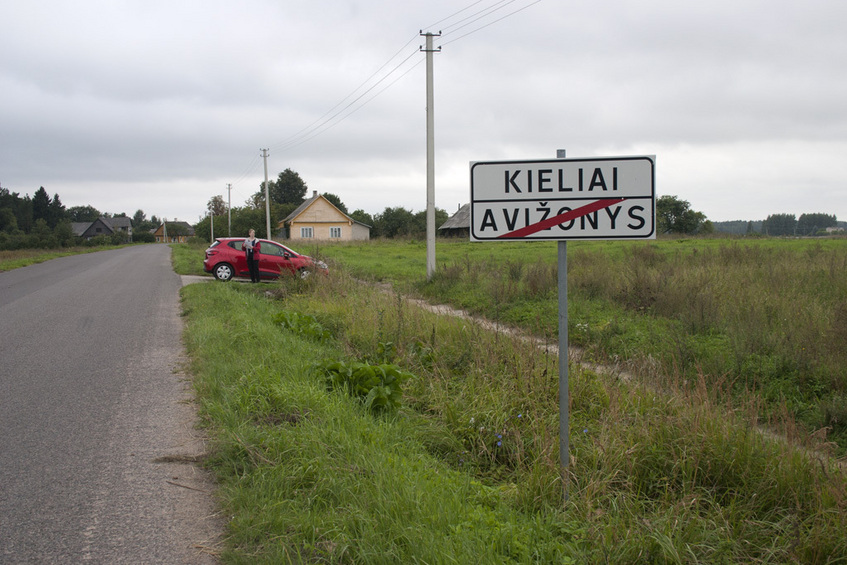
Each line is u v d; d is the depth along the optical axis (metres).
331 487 3.37
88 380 6.39
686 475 3.72
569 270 15.54
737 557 2.94
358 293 12.49
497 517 3.17
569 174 3.20
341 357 7.12
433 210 17.05
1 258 36.78
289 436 4.07
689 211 71.38
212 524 3.22
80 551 2.95
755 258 17.20
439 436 4.66
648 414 4.30
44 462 4.11
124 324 10.32
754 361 6.66
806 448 3.75
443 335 8.00
